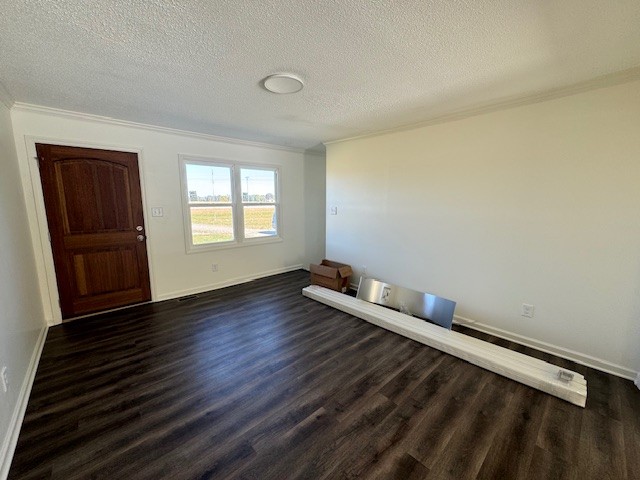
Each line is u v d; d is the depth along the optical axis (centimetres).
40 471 139
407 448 153
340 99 242
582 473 139
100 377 211
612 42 154
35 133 272
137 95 235
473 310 290
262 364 229
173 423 168
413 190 325
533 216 244
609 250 212
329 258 439
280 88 218
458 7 127
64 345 256
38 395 191
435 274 316
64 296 302
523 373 204
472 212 280
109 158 314
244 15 133
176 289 381
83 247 309
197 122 318
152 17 134
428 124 303
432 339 255
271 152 459
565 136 222
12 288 193
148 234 350
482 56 171
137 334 278
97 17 133
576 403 183
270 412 178
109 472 138
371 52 167
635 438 159
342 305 336
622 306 211
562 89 217
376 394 195
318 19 136
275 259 490
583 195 219
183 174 370
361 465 143
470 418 173
